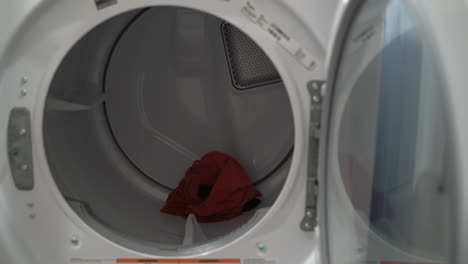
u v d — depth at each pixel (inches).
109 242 33.2
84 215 33.9
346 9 23.1
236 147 46.4
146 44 43.9
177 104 46.4
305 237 31.7
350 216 28.3
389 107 23.8
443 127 15.8
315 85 29.3
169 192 47.0
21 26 29.7
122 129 45.8
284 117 43.8
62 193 33.1
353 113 27.6
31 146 31.3
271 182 44.8
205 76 45.4
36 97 30.8
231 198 42.5
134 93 45.6
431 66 17.1
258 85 44.1
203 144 47.3
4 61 30.5
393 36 22.6
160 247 34.2
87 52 39.0
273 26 28.9
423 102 19.0
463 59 13.9
